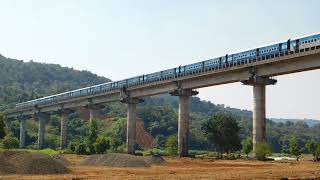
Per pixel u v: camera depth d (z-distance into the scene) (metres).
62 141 154.00
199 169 58.34
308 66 69.88
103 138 109.12
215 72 87.62
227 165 69.31
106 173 50.12
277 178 43.75
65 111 155.38
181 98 100.50
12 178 41.41
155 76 107.31
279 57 73.06
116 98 124.44
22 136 186.88
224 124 112.12
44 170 48.38
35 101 177.25
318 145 104.00
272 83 80.50
